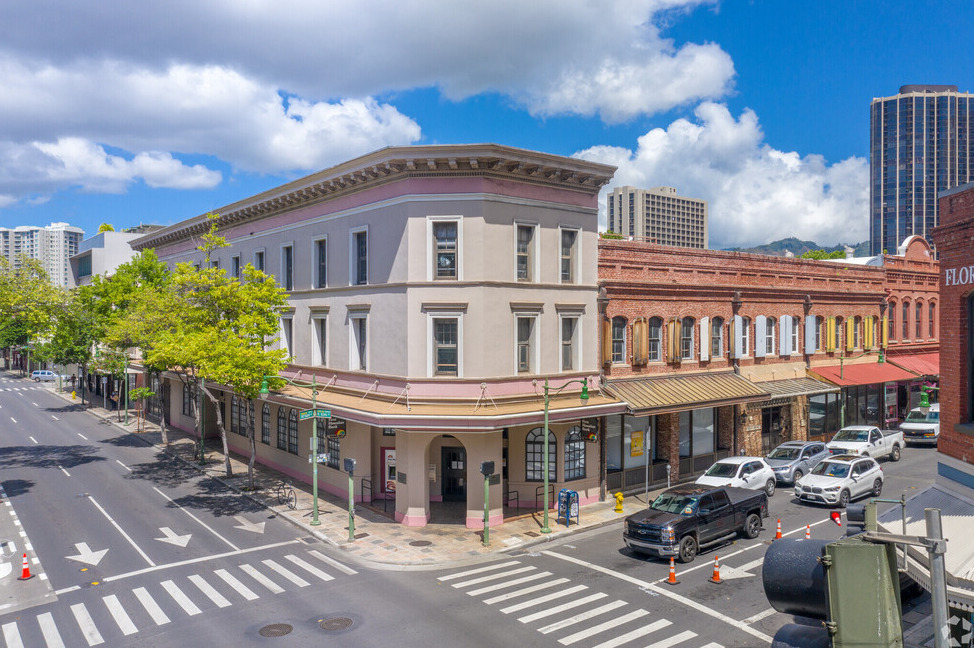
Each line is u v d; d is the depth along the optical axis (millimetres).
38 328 45562
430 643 14336
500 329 23781
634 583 17922
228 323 28000
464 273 23344
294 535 22562
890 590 7988
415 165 23297
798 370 36781
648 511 20469
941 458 13938
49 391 71688
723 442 32312
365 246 26281
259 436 34719
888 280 43438
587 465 26859
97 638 14719
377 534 22531
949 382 13609
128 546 21219
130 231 65125
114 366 46562
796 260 37000
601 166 25922
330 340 28219
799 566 8688
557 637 14578
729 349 33031
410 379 23516
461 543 21625
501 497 24000
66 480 30562
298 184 29156
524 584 17938
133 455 36688
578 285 26031
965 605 10281
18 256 42125
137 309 38125
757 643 14211
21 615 15977
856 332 41094
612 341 28062
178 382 45438
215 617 15781
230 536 22359
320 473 29266
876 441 33094
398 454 24219
